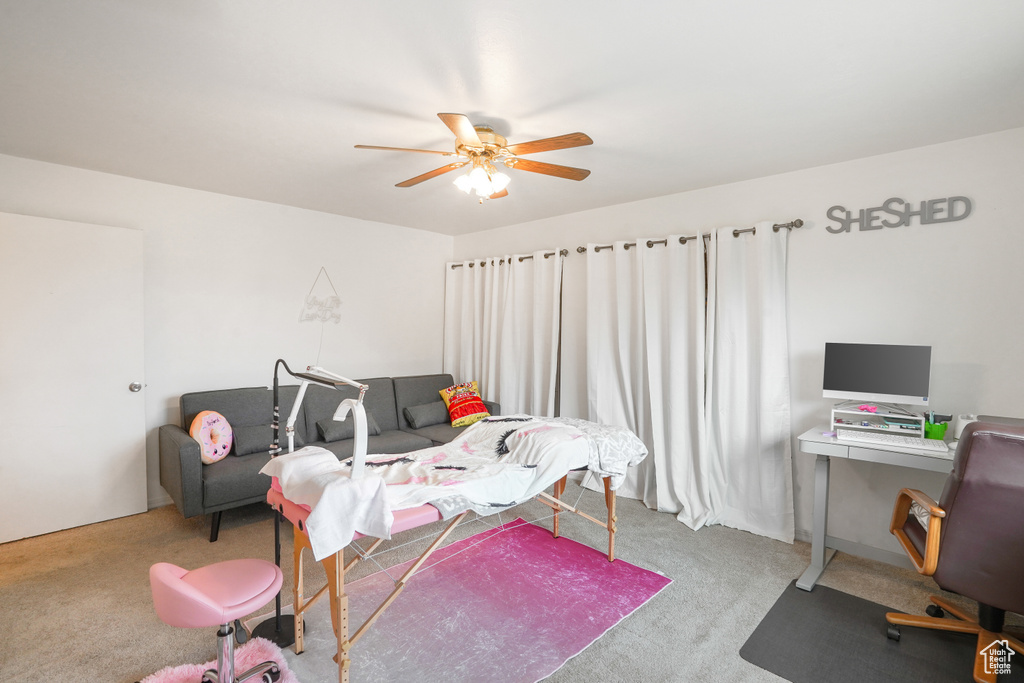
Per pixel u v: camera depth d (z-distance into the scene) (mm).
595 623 2258
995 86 2070
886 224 2877
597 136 2639
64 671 1903
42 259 3076
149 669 1923
